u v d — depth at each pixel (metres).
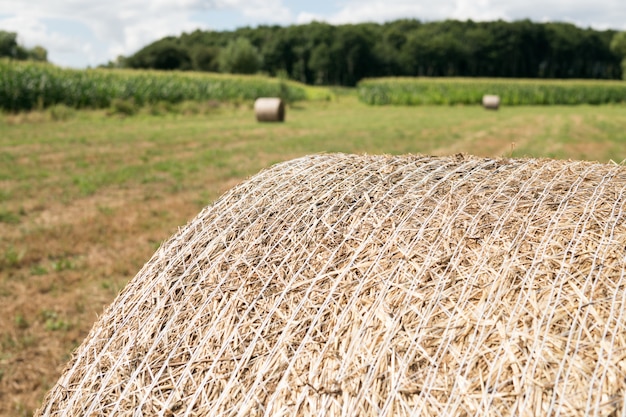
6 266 6.37
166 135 17.75
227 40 116.00
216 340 2.14
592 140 16.66
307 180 2.91
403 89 45.59
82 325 4.98
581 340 1.69
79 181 10.56
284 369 1.94
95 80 27.12
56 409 2.40
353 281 2.10
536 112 33.16
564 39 103.44
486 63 104.88
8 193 9.45
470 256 2.06
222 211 2.87
